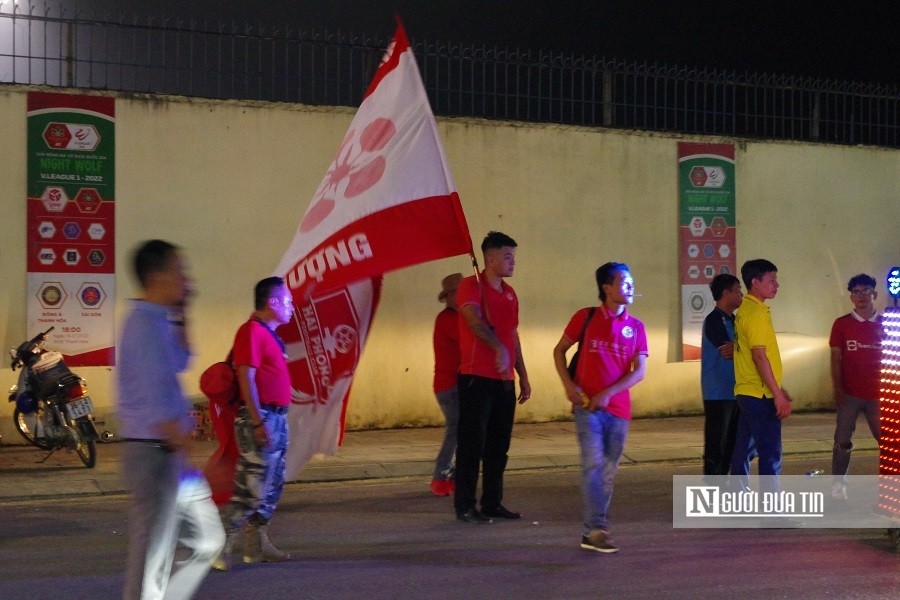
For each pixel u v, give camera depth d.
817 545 7.34
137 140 11.83
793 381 14.81
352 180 8.32
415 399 12.98
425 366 13.02
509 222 13.34
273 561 6.88
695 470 10.73
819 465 10.95
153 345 4.71
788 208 14.78
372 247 8.09
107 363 11.68
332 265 8.15
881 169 15.34
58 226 11.51
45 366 10.29
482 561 6.91
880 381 7.64
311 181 12.54
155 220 11.90
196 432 11.77
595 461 7.12
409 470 10.47
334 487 9.83
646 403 14.05
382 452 11.27
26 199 11.39
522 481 10.11
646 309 14.02
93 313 11.63
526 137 13.42
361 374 12.76
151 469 4.70
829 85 15.27
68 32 11.78
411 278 12.92
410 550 7.23
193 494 4.96
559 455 11.25
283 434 6.73
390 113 8.34
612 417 7.14
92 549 7.26
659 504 8.84
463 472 8.09
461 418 8.11
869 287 8.53
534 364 13.48
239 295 12.22
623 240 13.91
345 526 8.03
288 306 6.73
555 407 13.58
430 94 13.32
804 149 14.88
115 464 10.48
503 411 8.18
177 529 4.88
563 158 13.60
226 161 12.19
